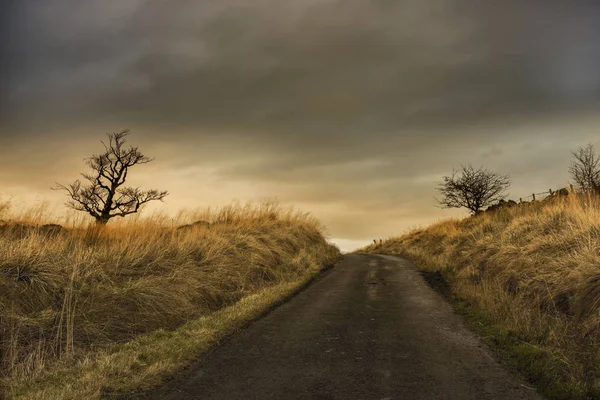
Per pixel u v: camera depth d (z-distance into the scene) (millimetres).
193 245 12961
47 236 10109
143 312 8406
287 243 19344
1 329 6441
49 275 7953
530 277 9820
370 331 8312
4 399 5051
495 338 7566
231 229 17531
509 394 5199
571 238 10328
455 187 35438
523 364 6184
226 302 10945
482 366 6227
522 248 11797
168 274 10445
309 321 9164
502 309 8891
